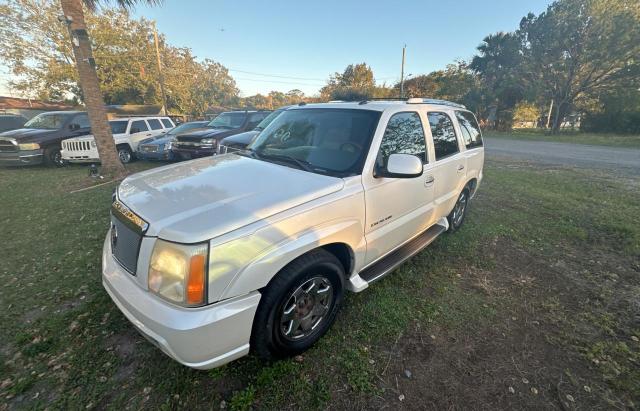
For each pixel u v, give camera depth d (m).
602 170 9.85
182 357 1.67
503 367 2.23
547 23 25.81
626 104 25.95
